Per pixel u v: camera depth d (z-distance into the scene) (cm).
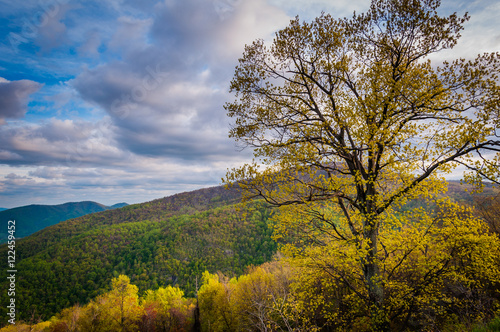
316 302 881
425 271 885
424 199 813
